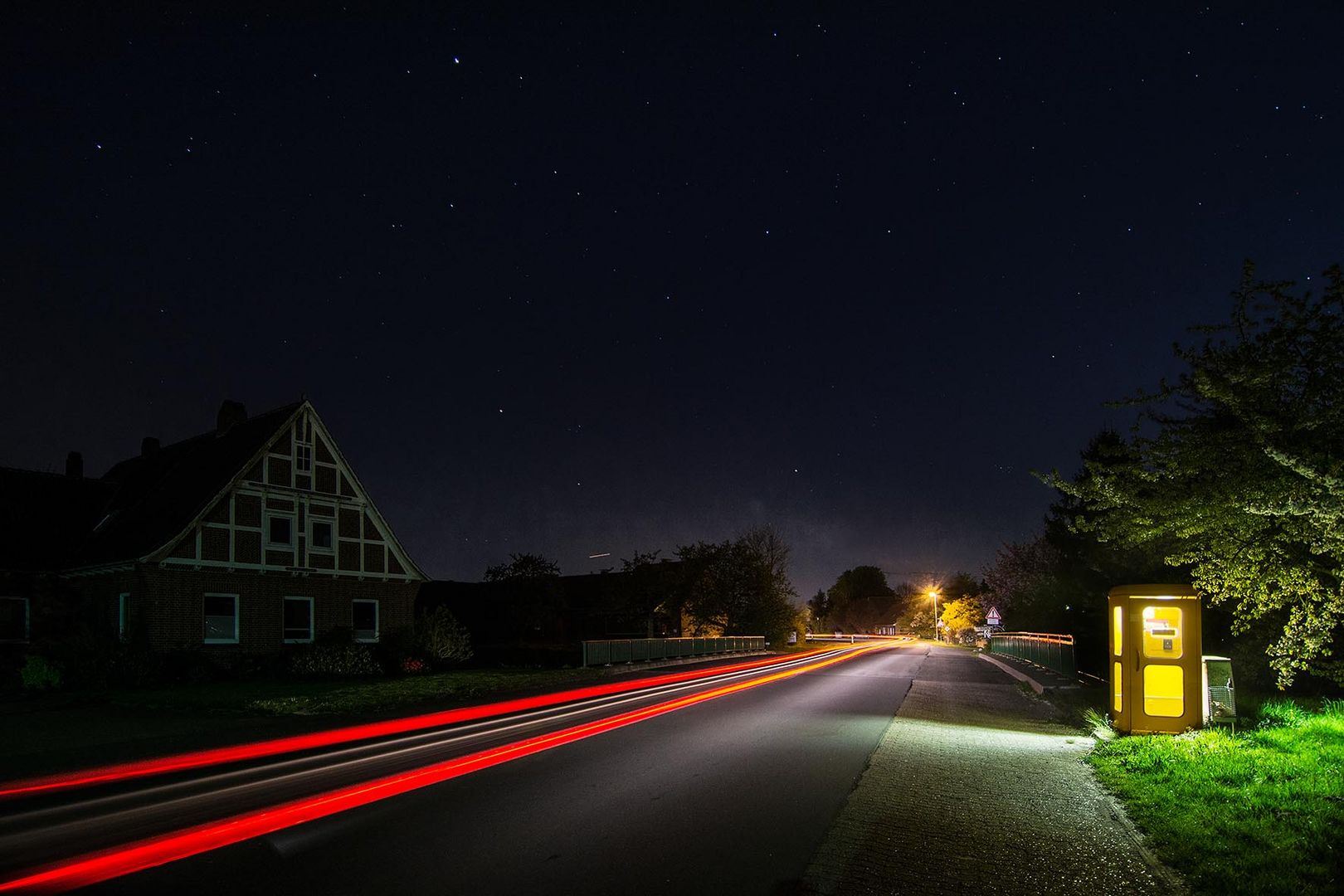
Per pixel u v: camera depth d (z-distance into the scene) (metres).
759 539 58.94
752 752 11.52
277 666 27.00
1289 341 10.31
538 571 43.31
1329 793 7.87
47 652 23.94
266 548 29.33
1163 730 12.03
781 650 57.84
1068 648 23.16
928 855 6.57
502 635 44.53
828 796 8.62
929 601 106.06
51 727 14.83
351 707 17.62
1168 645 12.16
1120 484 12.36
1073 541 33.84
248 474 29.11
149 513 30.00
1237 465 10.60
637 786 9.12
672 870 6.14
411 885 5.78
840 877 6.03
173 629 26.55
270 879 5.88
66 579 29.41
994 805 8.23
